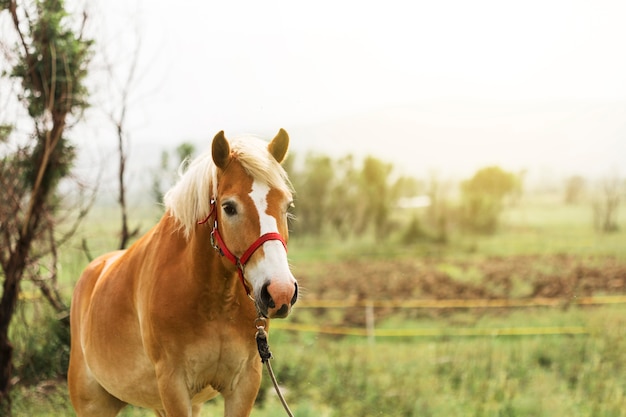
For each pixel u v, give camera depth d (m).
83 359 4.49
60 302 7.52
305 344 10.44
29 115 6.84
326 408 7.11
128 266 4.05
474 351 9.73
